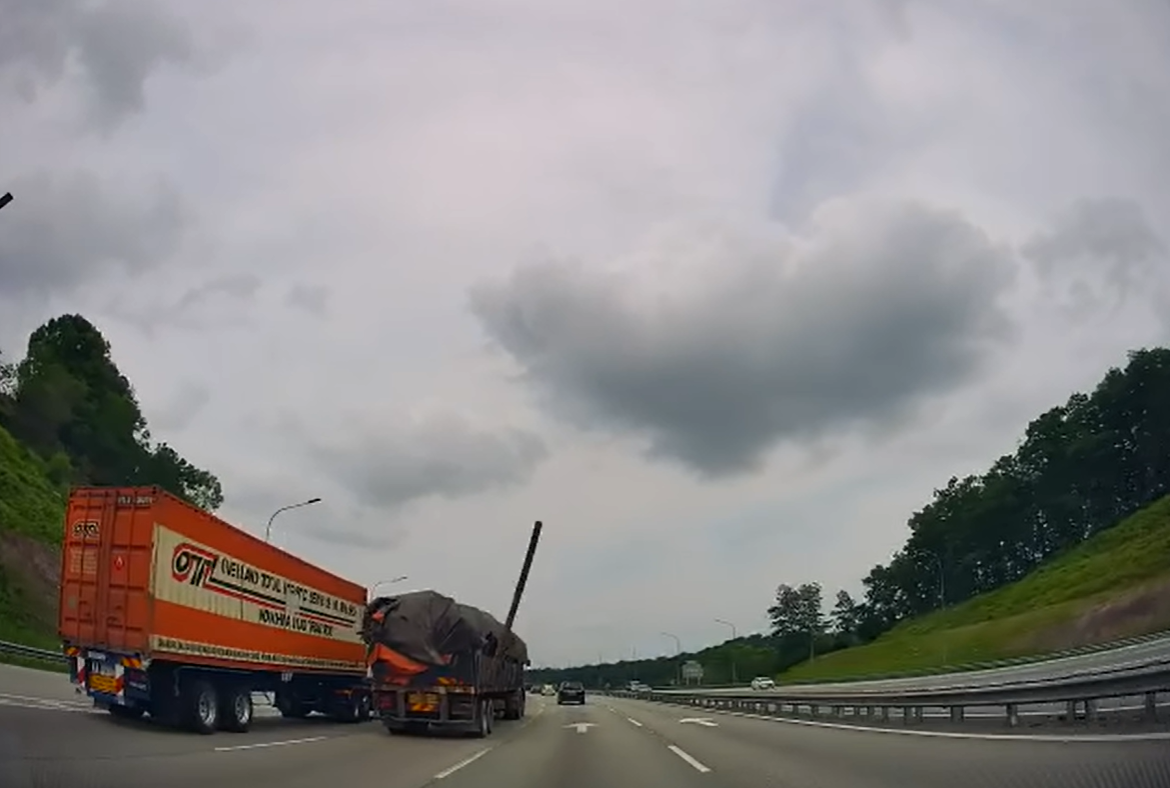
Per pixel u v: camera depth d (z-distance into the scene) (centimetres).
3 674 3170
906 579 15275
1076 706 2172
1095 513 12800
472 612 2928
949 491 15038
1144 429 12094
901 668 9025
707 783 1437
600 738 2662
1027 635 7862
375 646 2753
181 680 2267
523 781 1506
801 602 18100
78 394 8962
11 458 5994
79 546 2284
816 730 2666
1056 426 13325
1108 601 7738
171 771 1440
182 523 2264
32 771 1329
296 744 2172
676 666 17875
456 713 2694
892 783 1278
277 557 2759
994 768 1353
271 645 2684
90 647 2212
